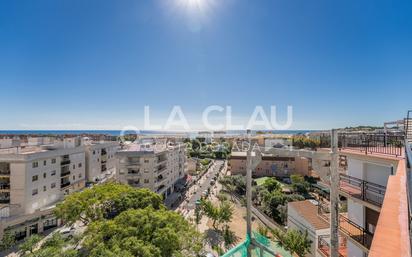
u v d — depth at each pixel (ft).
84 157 160.35
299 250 72.33
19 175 107.24
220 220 124.16
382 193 28.43
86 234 74.33
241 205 159.02
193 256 68.49
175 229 71.05
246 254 24.66
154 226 69.62
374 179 30.40
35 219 108.47
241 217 137.49
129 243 61.05
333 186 17.70
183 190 202.08
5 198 106.42
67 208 92.27
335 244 17.42
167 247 64.08
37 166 115.44
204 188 215.31
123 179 155.43
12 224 99.60
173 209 156.66
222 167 321.32
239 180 197.57
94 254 60.29
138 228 68.33
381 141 33.96
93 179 174.60
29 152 118.01
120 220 71.87
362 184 30.04
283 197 132.05
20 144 151.64
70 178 144.56
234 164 244.63
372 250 6.59
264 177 228.02
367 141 34.55
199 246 71.36
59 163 132.98
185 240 68.69
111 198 96.73
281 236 86.63
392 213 8.82
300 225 81.92
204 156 384.27
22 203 106.52
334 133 17.97
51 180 125.59
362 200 29.48
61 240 77.05
